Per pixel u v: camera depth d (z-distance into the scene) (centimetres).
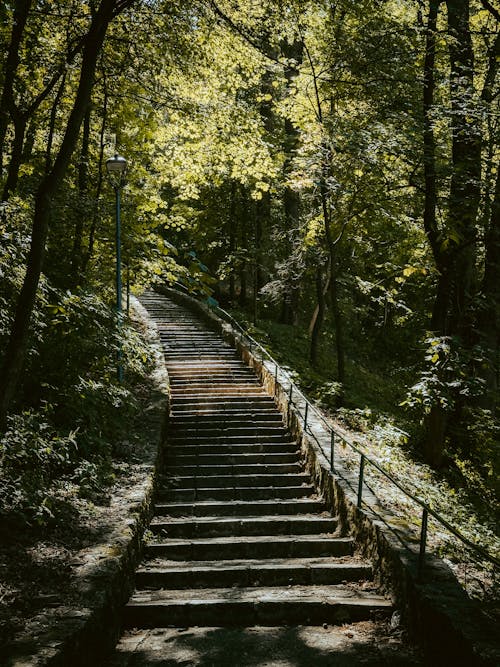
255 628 561
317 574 658
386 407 1652
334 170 1284
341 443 1002
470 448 1242
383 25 1166
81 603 457
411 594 530
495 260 1214
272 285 1847
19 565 496
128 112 1300
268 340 1867
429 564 555
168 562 700
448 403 1014
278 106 1560
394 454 1095
